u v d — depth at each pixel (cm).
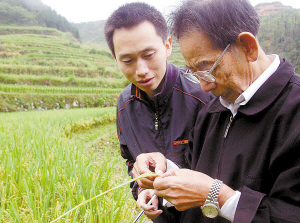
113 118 1459
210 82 124
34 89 4047
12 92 3781
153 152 185
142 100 196
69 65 6131
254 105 119
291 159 105
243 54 114
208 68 119
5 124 915
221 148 137
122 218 220
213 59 115
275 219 102
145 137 200
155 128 198
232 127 131
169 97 195
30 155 391
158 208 177
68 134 990
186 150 187
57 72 5384
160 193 128
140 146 201
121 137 221
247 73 118
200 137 158
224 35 109
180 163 172
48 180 276
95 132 1152
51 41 8606
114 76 5916
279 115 110
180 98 196
